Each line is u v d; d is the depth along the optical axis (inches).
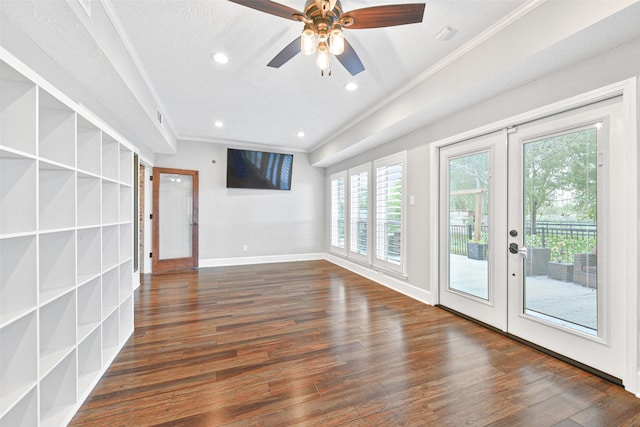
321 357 84.6
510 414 60.4
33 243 48.4
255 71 108.5
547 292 87.6
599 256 74.4
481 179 109.5
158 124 139.9
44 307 59.1
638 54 65.9
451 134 120.1
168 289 156.6
